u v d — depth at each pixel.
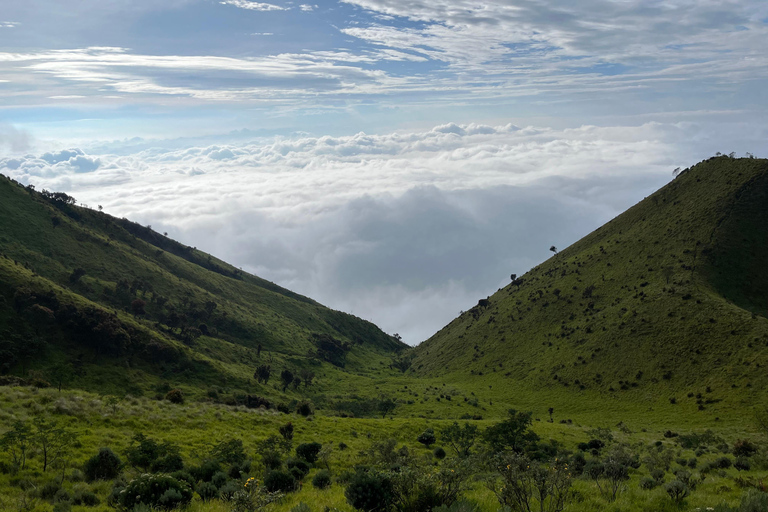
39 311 115.69
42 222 193.00
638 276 160.25
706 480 26.80
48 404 39.88
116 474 28.08
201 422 45.91
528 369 153.25
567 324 164.00
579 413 115.56
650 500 18.42
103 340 116.81
